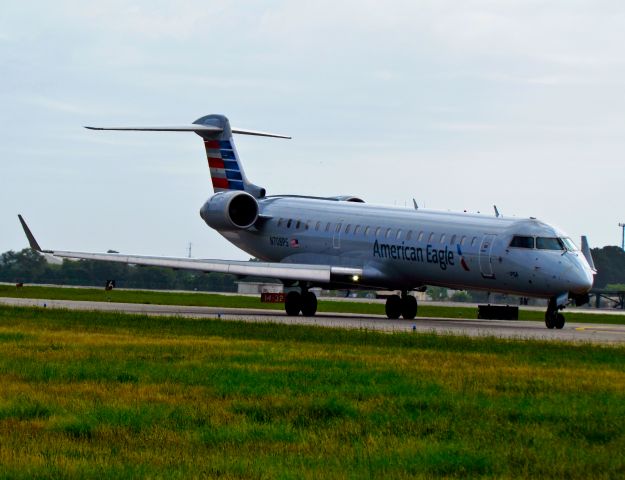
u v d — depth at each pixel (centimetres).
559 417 3703
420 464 2966
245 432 3356
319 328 7800
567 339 7775
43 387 4175
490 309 11856
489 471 2927
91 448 3108
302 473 2836
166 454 3045
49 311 9325
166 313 10506
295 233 11806
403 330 8112
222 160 12662
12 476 2756
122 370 4731
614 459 3061
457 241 10019
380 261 10825
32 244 10769
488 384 4503
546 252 9488
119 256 10900
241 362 5188
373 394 4162
